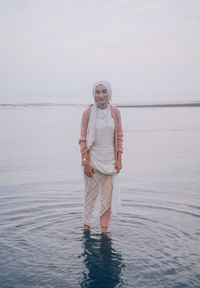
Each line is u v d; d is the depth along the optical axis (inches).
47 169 327.9
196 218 177.9
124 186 252.2
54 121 1008.9
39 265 125.0
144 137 608.4
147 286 110.2
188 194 227.5
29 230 160.1
